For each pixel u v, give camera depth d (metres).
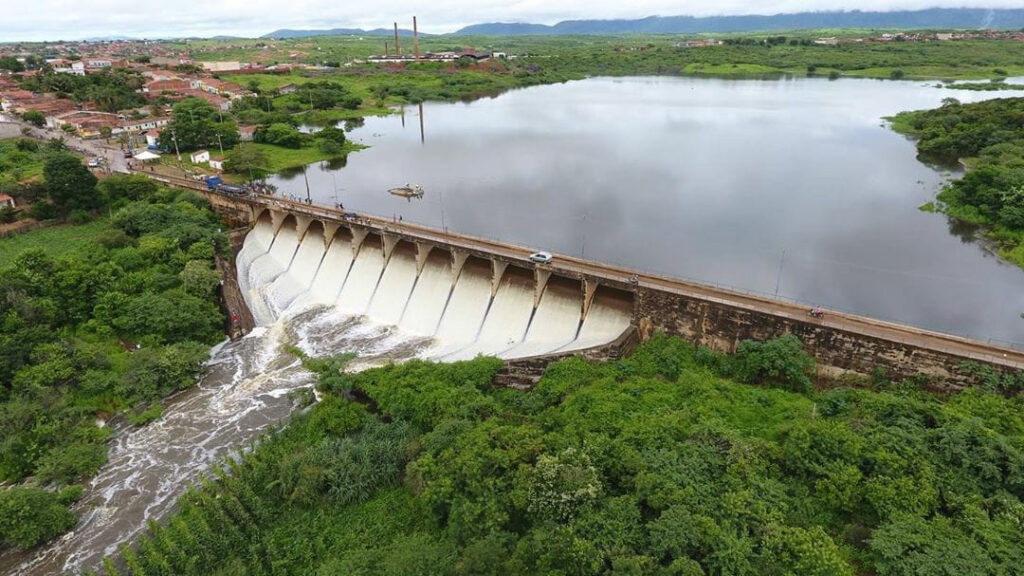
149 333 87.44
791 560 39.75
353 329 97.69
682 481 46.44
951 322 87.31
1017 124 171.75
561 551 42.25
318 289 111.50
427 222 133.12
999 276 102.44
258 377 83.44
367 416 66.56
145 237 108.00
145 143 199.38
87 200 125.38
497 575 42.59
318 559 51.19
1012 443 46.62
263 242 125.50
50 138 194.12
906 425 50.12
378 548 51.09
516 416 60.25
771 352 65.00
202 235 112.81
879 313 90.19
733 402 60.75
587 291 80.81
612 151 198.25
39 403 69.38
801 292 97.31
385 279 104.31
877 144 193.75
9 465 64.44
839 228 124.88
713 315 70.62
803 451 48.53
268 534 53.69
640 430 54.09
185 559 50.19
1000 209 120.12
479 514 47.34
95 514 58.62
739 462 47.59
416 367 72.06
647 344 74.88
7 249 110.44
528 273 89.69
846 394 59.25
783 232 123.31
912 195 143.38
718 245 117.12
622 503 44.97
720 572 39.81
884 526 41.28
